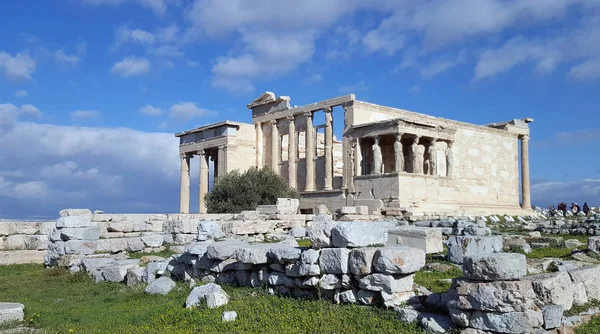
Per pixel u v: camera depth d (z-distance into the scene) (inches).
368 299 462.3
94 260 837.2
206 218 1336.1
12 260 1013.8
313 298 510.3
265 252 572.1
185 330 465.4
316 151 2397.9
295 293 532.4
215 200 1935.3
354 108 2101.4
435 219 1497.3
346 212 1477.6
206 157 2682.1
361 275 466.9
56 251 934.4
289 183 2393.0
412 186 1780.3
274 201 1953.7
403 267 447.5
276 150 2487.7
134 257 925.8
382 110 2194.9
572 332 397.1
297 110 2373.3
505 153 2568.9
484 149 2458.2
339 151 2723.9
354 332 416.8
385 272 450.0
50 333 475.2
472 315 389.7
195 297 552.4
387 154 2236.7
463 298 391.5
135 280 733.9
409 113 2271.2
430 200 1835.6
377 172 1941.4
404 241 767.7
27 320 528.7
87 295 679.1
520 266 382.3
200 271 678.5
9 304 545.6
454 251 654.5
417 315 421.4
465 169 2352.4
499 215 2057.1
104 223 1111.6
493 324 374.3
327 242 505.0
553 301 410.3
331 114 2239.2
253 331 448.1
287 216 1258.6
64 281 783.1
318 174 2320.4
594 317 436.5
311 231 521.0
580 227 1115.9
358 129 2059.5
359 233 486.0
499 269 378.9
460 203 2256.4
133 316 530.3
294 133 2418.8
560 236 1048.8
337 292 490.3
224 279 630.5
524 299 370.6
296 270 520.7
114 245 955.3
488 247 633.0
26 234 1101.1
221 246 631.2
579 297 455.8
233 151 2498.8
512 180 2588.6
